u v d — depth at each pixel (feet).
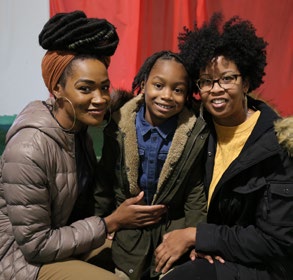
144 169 3.53
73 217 3.70
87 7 5.54
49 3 5.87
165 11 5.49
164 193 3.50
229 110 3.17
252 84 3.33
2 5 6.18
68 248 3.15
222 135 3.41
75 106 3.15
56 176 3.17
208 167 3.40
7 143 3.17
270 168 3.06
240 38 3.09
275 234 3.02
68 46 3.10
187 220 3.53
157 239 3.62
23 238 3.06
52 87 3.22
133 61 5.44
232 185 3.18
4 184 3.08
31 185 3.00
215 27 3.27
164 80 3.27
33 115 3.17
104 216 3.77
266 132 3.12
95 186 3.69
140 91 3.77
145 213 3.44
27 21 6.19
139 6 5.35
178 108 3.36
